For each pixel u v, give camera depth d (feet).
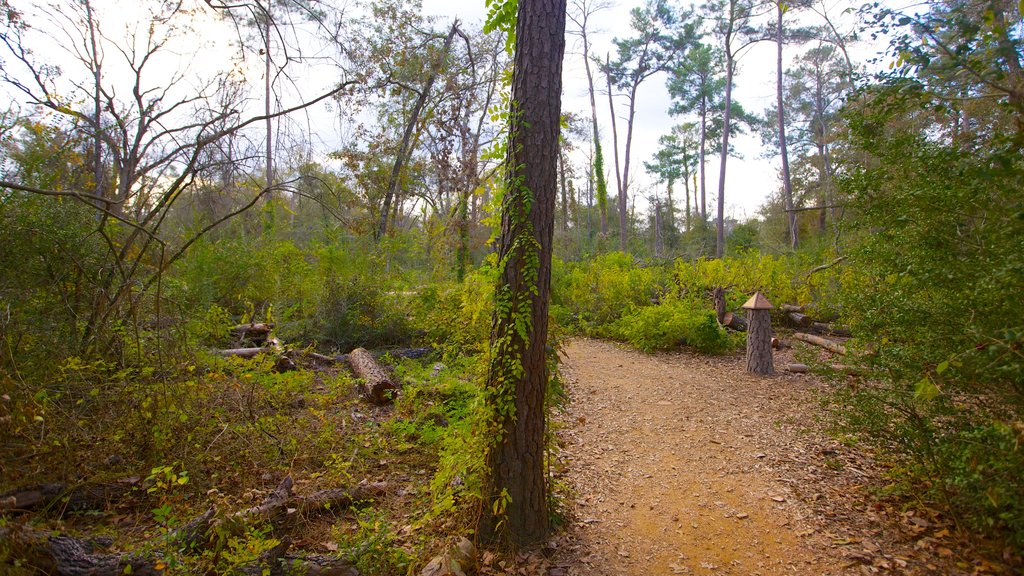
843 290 14.62
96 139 20.71
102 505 11.85
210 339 25.55
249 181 21.43
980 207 9.72
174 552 9.11
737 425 19.31
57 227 15.83
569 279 48.96
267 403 17.34
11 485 10.79
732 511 13.19
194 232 28.09
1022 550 9.81
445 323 28.22
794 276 42.04
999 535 10.30
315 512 12.30
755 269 44.01
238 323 31.27
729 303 40.68
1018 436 8.35
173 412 14.02
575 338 37.83
